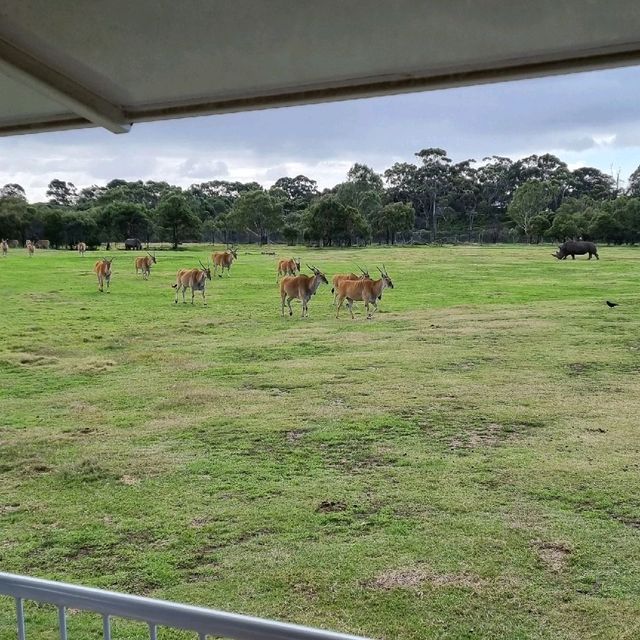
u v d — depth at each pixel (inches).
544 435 278.1
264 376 413.1
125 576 159.9
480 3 47.4
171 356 486.0
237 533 184.2
